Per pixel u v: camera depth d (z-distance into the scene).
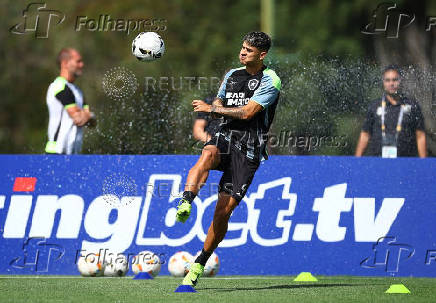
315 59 39.31
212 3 82.81
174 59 69.31
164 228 27.39
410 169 27.77
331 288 21.20
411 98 31.81
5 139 72.06
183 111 36.81
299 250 27.30
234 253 27.27
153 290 20.19
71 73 30.95
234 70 21.09
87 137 37.22
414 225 27.52
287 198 27.58
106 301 17.55
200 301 17.42
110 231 27.44
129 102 37.44
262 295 18.92
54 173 27.84
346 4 81.50
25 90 72.81
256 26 83.50
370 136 32.06
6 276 26.12
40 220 27.58
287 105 36.03
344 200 27.59
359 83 35.78
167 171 27.73
